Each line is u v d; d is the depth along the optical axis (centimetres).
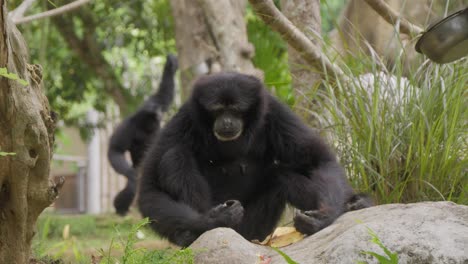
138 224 884
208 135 1241
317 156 1198
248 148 1259
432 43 920
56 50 3234
